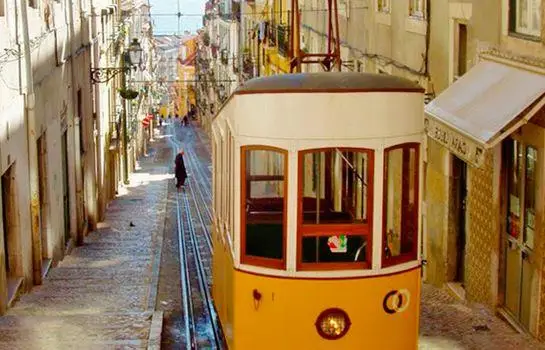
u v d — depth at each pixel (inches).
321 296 343.6
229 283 390.3
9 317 503.8
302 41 1157.1
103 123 1170.6
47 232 691.4
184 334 514.9
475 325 457.4
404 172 357.1
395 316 351.9
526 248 442.6
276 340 349.1
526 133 435.8
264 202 380.5
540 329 421.4
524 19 447.2
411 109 352.8
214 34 2925.7
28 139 606.9
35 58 634.2
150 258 759.1
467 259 530.9
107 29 1321.4
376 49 753.6
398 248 361.7
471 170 518.0
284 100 343.3
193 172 1788.9
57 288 612.7
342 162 378.9
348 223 352.5
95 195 981.8
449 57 552.1
